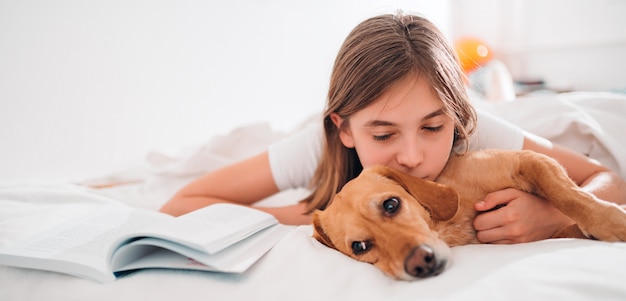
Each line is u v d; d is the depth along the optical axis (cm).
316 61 290
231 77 253
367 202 82
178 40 230
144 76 218
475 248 76
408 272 67
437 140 88
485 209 85
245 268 70
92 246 83
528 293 53
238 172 130
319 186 122
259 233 90
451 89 89
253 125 182
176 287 70
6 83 178
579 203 75
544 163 83
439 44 94
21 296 75
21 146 182
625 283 53
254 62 262
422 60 86
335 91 100
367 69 88
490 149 96
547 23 312
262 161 132
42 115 187
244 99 259
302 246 79
